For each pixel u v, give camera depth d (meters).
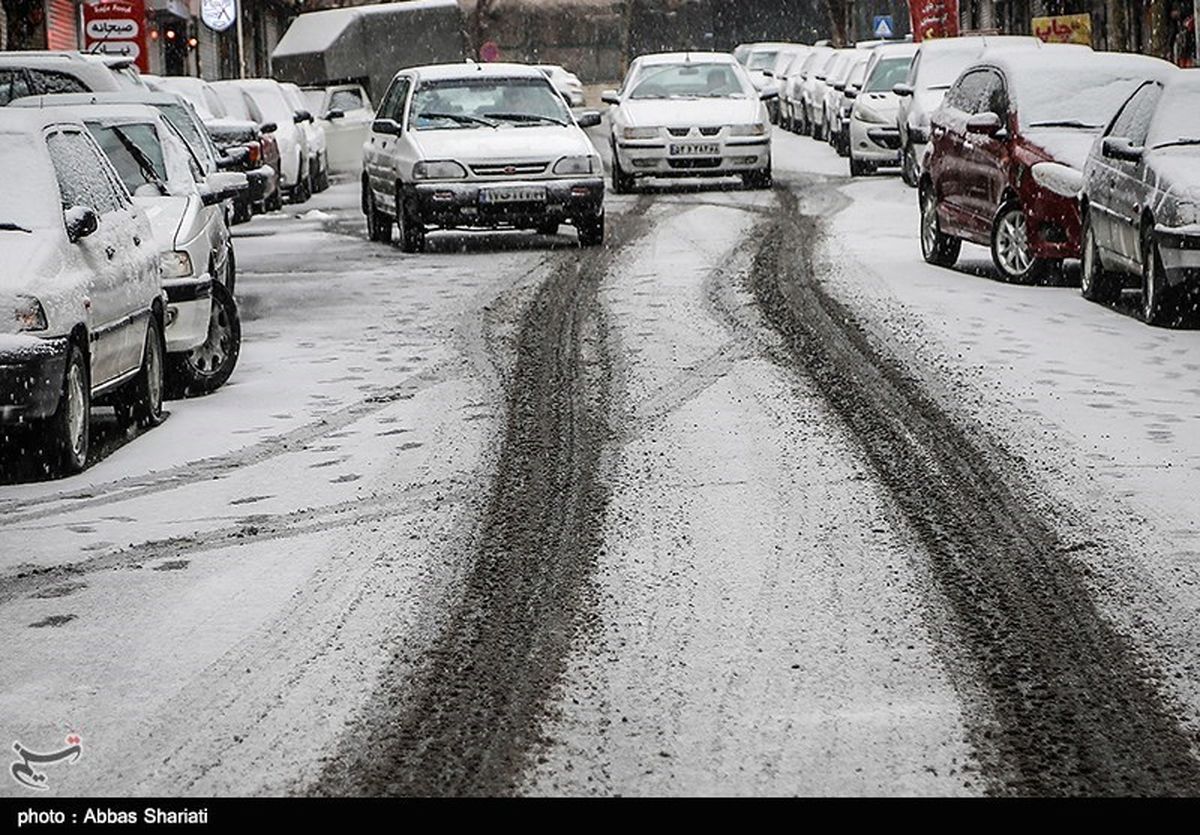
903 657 7.34
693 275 20.83
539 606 8.16
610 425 12.27
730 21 86.00
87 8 36.75
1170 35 40.97
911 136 33.84
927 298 18.36
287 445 12.16
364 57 49.78
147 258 13.33
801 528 9.41
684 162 34.12
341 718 6.76
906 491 10.18
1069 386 13.30
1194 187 16.00
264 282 21.94
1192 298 16.23
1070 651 7.40
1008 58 21.22
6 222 11.86
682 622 7.86
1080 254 18.75
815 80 51.50
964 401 12.76
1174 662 7.25
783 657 7.36
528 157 24.69
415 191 24.84
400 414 13.09
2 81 22.84
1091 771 6.14
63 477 11.46
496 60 81.38
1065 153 19.47
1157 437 11.51
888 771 6.16
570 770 6.21
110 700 7.04
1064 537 9.16
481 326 17.42
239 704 6.95
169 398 14.42
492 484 10.65
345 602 8.30
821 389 13.30
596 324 17.14
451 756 6.36
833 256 22.75
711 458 11.12
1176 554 8.80
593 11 85.81
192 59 58.69
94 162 13.21
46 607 8.38
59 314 11.34
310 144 39.34
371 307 19.23
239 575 8.84
